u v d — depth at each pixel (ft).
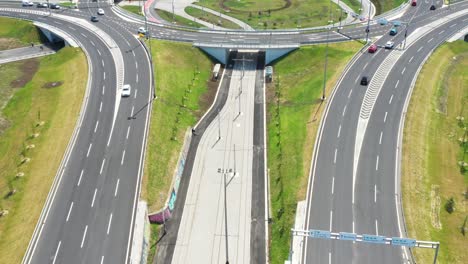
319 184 295.48
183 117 378.32
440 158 322.75
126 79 409.69
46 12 586.04
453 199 287.48
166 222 284.82
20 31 547.90
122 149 321.93
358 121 353.72
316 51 471.21
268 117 390.42
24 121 368.89
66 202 279.08
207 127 377.71
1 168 322.14
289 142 344.49
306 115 370.32
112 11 597.52
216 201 301.84
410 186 292.61
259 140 361.30
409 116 358.02
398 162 311.47
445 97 396.37
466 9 570.05
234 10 622.54
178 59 458.91
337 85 402.31
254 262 258.98
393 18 553.23
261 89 434.71
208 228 281.74
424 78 412.16
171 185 302.66
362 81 402.31
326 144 329.72
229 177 322.55
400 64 434.71
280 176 315.17
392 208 276.62
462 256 251.60
